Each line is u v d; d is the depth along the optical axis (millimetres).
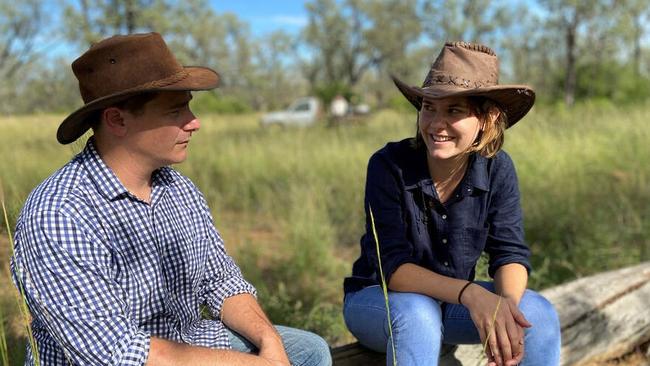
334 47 62156
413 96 2229
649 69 38656
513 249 2318
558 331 2145
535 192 5891
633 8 30516
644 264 3684
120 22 15609
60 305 1596
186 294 1941
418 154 2256
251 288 2178
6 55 26609
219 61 61062
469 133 2084
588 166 6547
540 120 8867
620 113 10227
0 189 1649
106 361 1616
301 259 4820
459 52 2102
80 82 1742
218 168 8227
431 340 2035
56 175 1718
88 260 1629
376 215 2268
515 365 2041
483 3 42188
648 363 3330
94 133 1767
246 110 33094
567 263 4695
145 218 1784
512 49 44125
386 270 2184
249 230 6266
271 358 1925
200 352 1717
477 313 2035
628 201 5504
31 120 11125
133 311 1753
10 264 1696
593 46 31141
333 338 3660
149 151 1738
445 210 2254
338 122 17047
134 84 1688
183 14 16359
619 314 3197
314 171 7793
